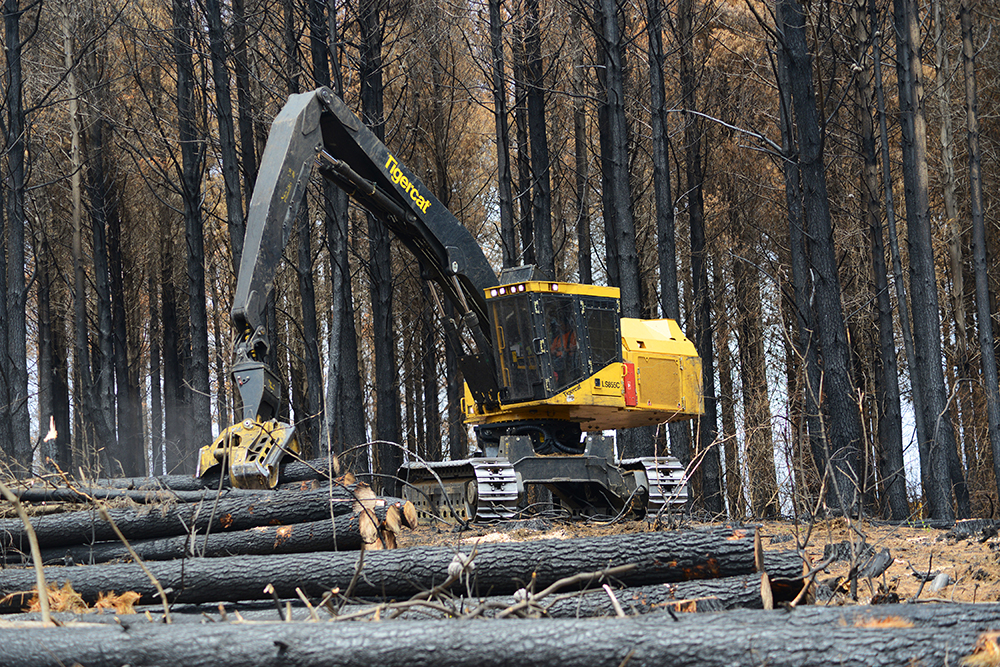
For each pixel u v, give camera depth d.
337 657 4.43
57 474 10.28
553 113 31.92
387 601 7.13
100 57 30.30
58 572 7.66
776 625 4.48
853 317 30.11
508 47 26.42
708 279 35.03
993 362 20.62
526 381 15.99
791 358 32.31
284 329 36.56
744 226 32.91
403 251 34.03
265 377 11.52
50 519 9.19
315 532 8.66
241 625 4.71
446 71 27.81
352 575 7.20
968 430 29.62
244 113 26.61
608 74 22.95
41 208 32.16
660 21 24.36
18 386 21.88
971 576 9.20
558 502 21.36
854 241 30.19
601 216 34.75
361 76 25.53
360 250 34.09
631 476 17.02
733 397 34.03
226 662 4.47
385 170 14.49
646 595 6.34
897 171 30.69
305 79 25.91
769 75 30.39
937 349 20.08
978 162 21.27
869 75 25.53
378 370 27.28
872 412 30.25
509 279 16.44
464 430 35.03
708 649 4.32
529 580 6.92
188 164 28.25
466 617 5.33
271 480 10.73
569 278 38.94
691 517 16.61
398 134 29.70
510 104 29.69
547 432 16.70
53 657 4.57
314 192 30.77
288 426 11.12
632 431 23.14
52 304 38.00
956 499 21.27
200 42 25.53
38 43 28.36
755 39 29.53
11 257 22.50
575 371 16.23
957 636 4.30
